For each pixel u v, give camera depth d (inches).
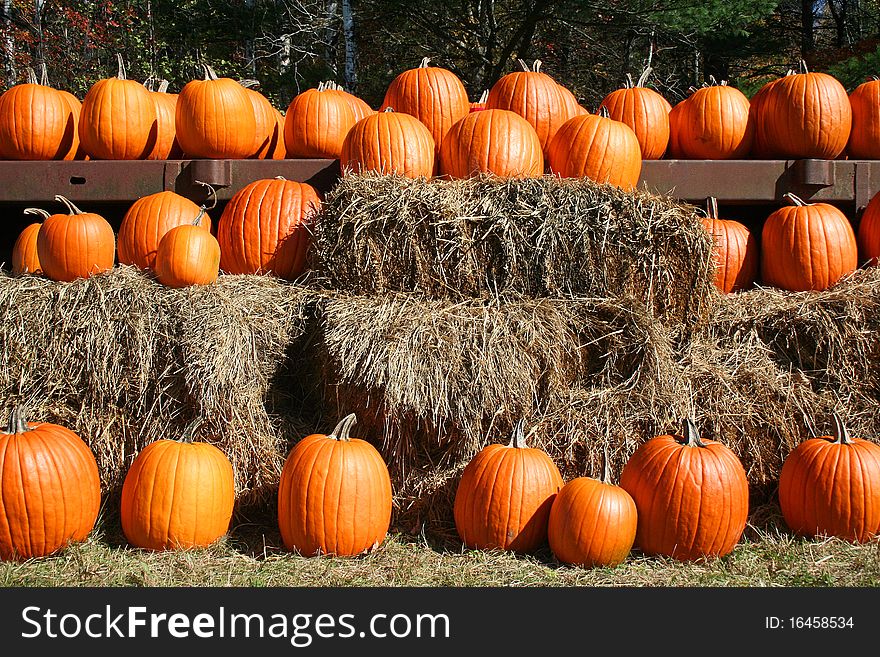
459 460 139.6
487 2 505.0
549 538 127.3
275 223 165.5
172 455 129.0
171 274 145.9
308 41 554.6
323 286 154.3
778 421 145.8
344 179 157.5
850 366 149.6
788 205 185.9
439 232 146.4
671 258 147.8
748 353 151.1
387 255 148.7
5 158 187.5
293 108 195.2
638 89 197.6
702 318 151.7
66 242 146.9
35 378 140.0
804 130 185.8
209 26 509.7
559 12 475.2
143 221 160.4
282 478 131.4
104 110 185.5
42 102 186.9
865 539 132.5
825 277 166.6
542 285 146.9
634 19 458.3
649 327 139.9
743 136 193.5
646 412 139.6
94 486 130.9
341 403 140.1
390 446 140.3
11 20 587.8
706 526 124.9
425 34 553.3
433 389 133.9
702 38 530.3
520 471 128.5
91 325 139.4
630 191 155.7
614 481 138.8
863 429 147.2
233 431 140.3
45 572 120.6
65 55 614.9
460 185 152.4
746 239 174.9
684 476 125.6
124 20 600.7
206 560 125.7
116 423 141.3
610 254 146.3
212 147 183.9
